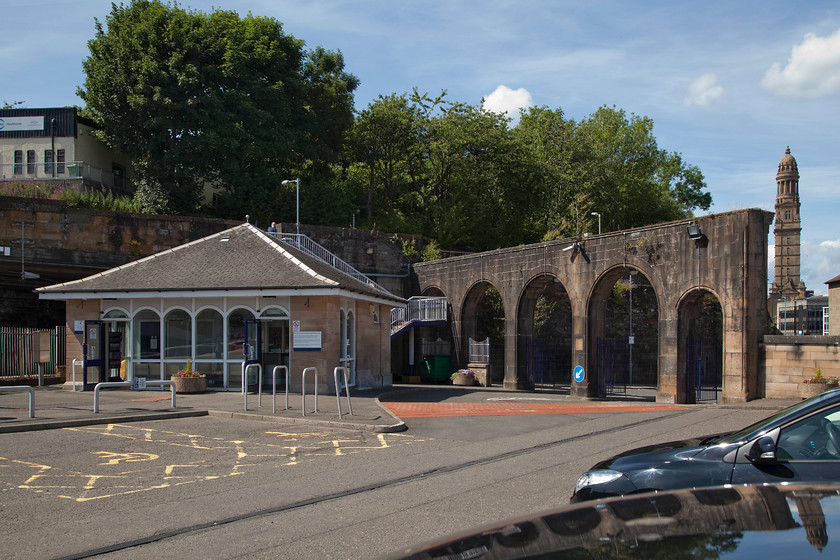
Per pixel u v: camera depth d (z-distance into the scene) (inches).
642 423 610.5
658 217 2518.5
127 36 1679.4
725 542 78.1
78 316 923.4
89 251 1348.4
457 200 2084.2
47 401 716.7
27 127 1748.3
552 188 2203.5
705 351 1599.4
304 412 607.8
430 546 88.6
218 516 294.7
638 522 89.0
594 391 1104.2
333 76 2048.5
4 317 1423.5
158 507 310.5
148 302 911.7
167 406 667.4
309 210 1803.6
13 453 432.1
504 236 2158.0
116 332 918.4
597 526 89.0
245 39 1788.9
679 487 210.8
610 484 225.0
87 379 900.0
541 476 374.9
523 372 1274.6
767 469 204.2
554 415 679.1
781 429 213.6
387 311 1120.8
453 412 703.1
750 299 866.1
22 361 1120.2
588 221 1994.3
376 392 937.5
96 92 1686.8
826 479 194.5
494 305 1640.0
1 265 1283.2
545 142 2383.1
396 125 2053.4
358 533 267.6
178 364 905.5
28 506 311.9
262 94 1760.6
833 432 208.7
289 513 299.0
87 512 301.9
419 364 1499.8
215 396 793.6
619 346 1683.1
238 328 896.9
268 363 890.1
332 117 1967.3
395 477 375.2
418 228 2079.2
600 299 1117.1
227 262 962.1
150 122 1628.9
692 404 903.7
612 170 2340.1
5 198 1286.9
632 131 2495.1
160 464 410.3
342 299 930.7
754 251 868.0
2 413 586.2
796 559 72.0
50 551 247.4
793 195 4419.3
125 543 256.7
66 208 1337.4
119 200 1617.9
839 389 219.9
